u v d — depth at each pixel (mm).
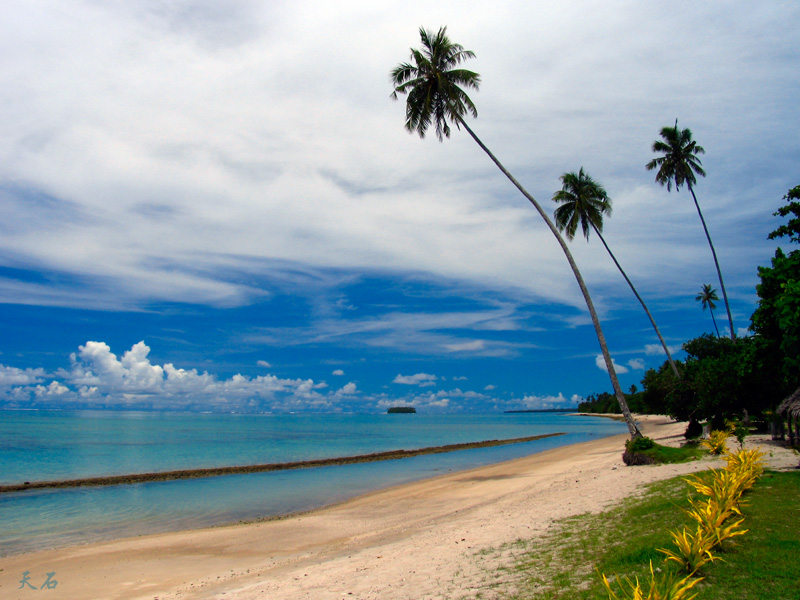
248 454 47688
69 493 25609
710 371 29109
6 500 23672
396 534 14180
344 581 9273
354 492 25828
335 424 154000
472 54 24672
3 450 48625
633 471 19250
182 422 150000
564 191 31859
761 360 23641
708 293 66250
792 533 8078
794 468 14602
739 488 10570
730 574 6625
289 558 12859
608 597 6348
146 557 13625
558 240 26156
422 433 93938
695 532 8469
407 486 26828
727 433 22812
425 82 24656
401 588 8336
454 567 9227
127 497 24391
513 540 10680
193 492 25922
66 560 13406
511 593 7352
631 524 10383
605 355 24812
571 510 13086
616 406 187000
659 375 52000
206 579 11305
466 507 18031
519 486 21688
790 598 5773
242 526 17688
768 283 18516
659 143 38875
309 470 35438
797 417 15805
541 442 61438
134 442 61438
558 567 8273
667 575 6281
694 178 38469
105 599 10281
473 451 49969
